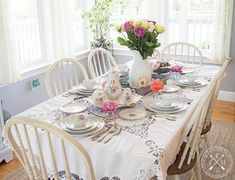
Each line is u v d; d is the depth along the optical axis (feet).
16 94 10.76
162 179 4.58
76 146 4.30
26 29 11.43
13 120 4.62
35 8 11.69
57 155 5.32
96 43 14.17
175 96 6.97
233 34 12.62
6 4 9.20
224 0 11.89
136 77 7.35
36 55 12.03
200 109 5.90
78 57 13.87
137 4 14.23
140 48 7.09
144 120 5.86
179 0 13.37
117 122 5.80
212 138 10.10
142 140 5.11
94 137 5.23
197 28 13.65
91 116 5.93
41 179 5.41
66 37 12.40
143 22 6.87
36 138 4.62
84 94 7.36
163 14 13.56
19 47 11.18
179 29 13.71
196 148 6.40
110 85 6.60
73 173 5.28
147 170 4.63
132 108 6.43
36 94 11.68
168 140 5.10
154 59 9.43
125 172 4.81
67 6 12.19
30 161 5.21
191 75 8.19
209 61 13.34
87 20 14.34
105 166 4.96
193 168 6.81
